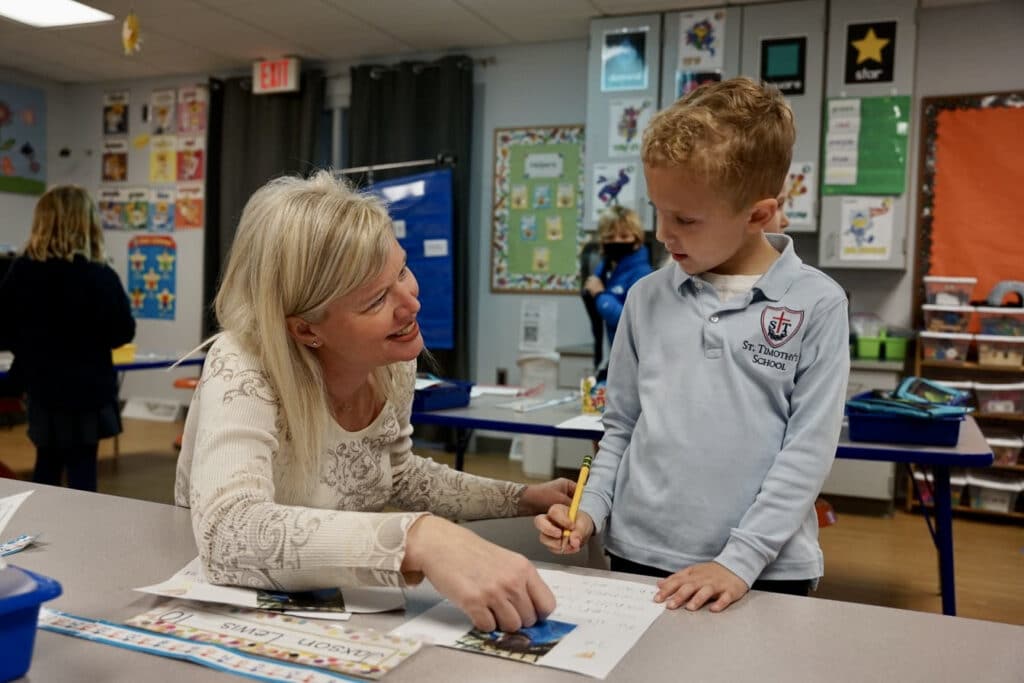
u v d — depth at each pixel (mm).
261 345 917
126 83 6438
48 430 2867
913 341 4289
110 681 628
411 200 5141
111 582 841
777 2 4242
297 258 861
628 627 751
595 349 4137
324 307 872
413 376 1087
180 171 6289
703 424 1062
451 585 739
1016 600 2820
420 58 5402
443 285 5098
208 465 850
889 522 3873
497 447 5250
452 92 5152
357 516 803
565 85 5062
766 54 4270
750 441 1040
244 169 5871
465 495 1108
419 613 782
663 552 1062
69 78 6445
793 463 981
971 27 4207
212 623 739
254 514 808
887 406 1867
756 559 910
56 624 729
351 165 5434
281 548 781
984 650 700
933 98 4258
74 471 2980
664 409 1096
